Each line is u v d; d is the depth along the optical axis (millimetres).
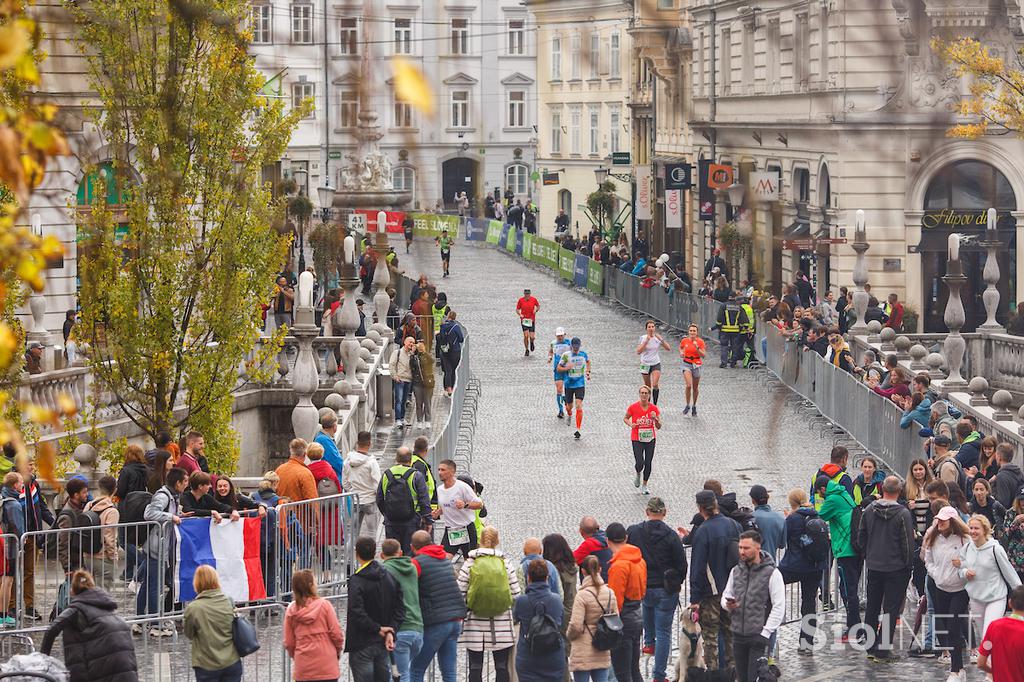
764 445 76312
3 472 43750
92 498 46406
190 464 45969
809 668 39969
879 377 74812
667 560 38031
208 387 55219
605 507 63969
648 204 141000
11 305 46531
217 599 33656
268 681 38812
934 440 49625
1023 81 61875
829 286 104250
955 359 78375
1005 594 37875
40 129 11141
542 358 111250
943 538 38219
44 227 67438
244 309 55250
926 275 105188
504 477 70938
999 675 31062
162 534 40969
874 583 40438
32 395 58531
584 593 34719
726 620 37594
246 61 51844
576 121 192750
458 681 39875
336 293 99812
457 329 90438
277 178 65188
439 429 82000
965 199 104688
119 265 53500
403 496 47250
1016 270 107562
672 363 106812
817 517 41156
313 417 70500
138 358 53875
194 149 52906
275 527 43344
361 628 34281
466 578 36125
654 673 38625
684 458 74438
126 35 50125
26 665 29922
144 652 39344
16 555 39875
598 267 148125
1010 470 46031
